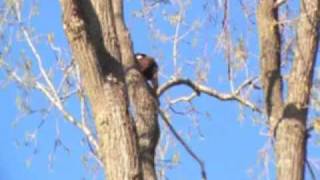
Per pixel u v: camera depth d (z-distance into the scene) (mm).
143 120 12742
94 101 9359
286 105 12531
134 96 12875
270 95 12875
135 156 9180
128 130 9250
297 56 12633
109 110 9281
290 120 12391
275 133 12586
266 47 13133
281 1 13258
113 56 9492
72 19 9375
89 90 9398
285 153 12289
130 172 9086
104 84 9352
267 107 12875
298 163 12242
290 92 12570
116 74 9445
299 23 12766
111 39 9523
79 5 9422
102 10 9562
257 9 13492
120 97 9359
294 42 13023
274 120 12656
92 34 9414
